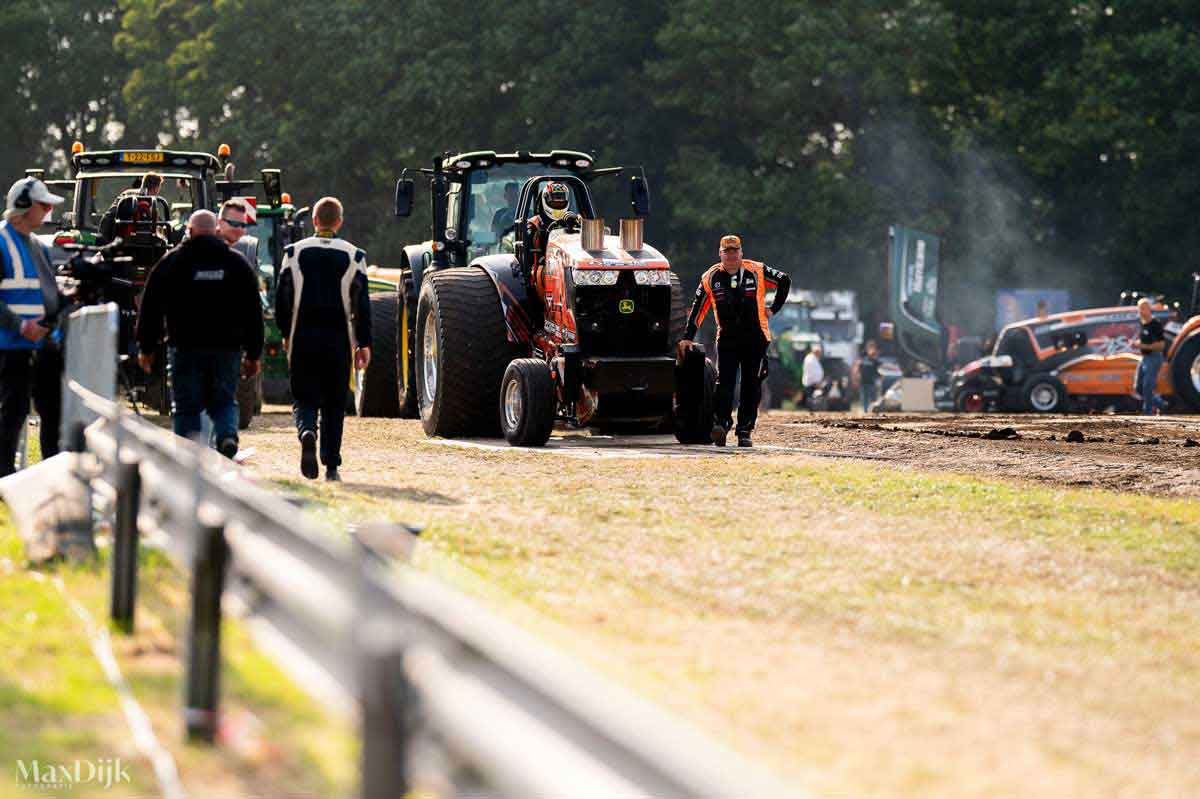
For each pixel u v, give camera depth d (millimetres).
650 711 8844
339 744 17781
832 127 187000
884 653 22547
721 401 55812
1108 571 29234
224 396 40688
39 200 39000
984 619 24891
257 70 191500
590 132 181875
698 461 48062
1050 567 29531
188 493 19531
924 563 29844
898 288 150375
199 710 17719
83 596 25750
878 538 32781
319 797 15953
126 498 23250
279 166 187875
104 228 66562
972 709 19562
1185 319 126000
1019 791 16312
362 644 11391
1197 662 22266
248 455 44438
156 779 16375
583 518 35062
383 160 188125
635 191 64938
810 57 168375
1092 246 192625
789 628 24156
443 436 60562
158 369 62281
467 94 176875
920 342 150625
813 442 60281
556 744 9227
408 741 11445
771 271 56281
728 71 176375
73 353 36469
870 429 70250
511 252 66000
